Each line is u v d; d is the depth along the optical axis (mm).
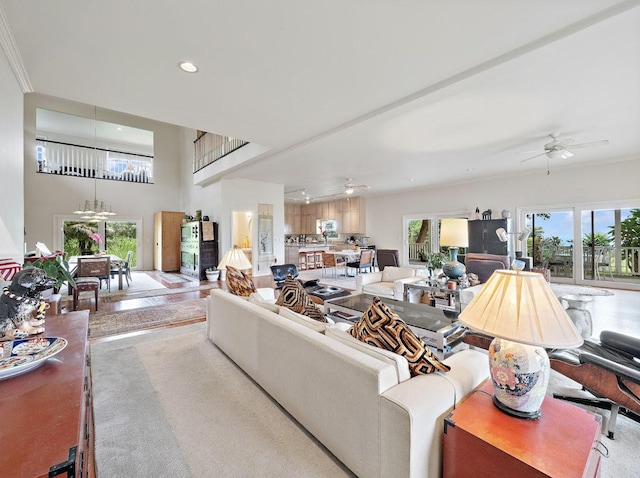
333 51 2250
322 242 11445
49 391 1111
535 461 1014
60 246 8266
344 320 3441
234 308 2688
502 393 1273
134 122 9352
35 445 829
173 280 7469
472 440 1161
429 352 1514
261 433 1811
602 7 1825
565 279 6398
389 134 4055
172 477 1494
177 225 9312
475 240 7145
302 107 3232
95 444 1711
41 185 8023
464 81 2654
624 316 4102
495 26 1985
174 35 2055
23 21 1884
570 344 1095
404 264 9289
